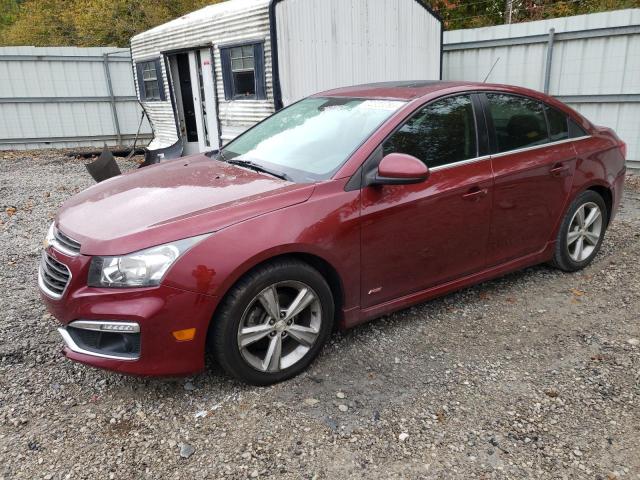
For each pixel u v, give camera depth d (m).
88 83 13.52
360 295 3.23
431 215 3.36
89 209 3.09
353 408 2.80
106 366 2.69
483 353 3.31
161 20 23.09
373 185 3.13
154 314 2.58
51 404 2.88
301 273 2.94
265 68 7.52
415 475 2.35
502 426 2.66
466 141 3.60
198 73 9.23
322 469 2.40
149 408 2.83
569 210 4.26
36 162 11.62
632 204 6.80
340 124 3.58
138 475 2.39
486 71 9.89
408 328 3.63
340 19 7.88
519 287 4.25
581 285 4.27
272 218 2.83
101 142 14.04
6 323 3.78
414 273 3.42
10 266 4.99
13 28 26.77
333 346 3.40
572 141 4.23
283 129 3.95
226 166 3.65
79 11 24.34
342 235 3.02
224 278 2.67
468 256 3.67
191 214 2.79
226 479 2.35
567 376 3.06
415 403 2.84
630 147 8.41
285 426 2.67
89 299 2.63
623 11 7.99
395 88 3.86
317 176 3.16
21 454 2.52
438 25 9.31
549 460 2.43
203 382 3.04
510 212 3.80
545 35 8.91
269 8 7.16
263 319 2.94
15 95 12.95
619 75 8.26
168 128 10.63
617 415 2.72
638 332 3.52
